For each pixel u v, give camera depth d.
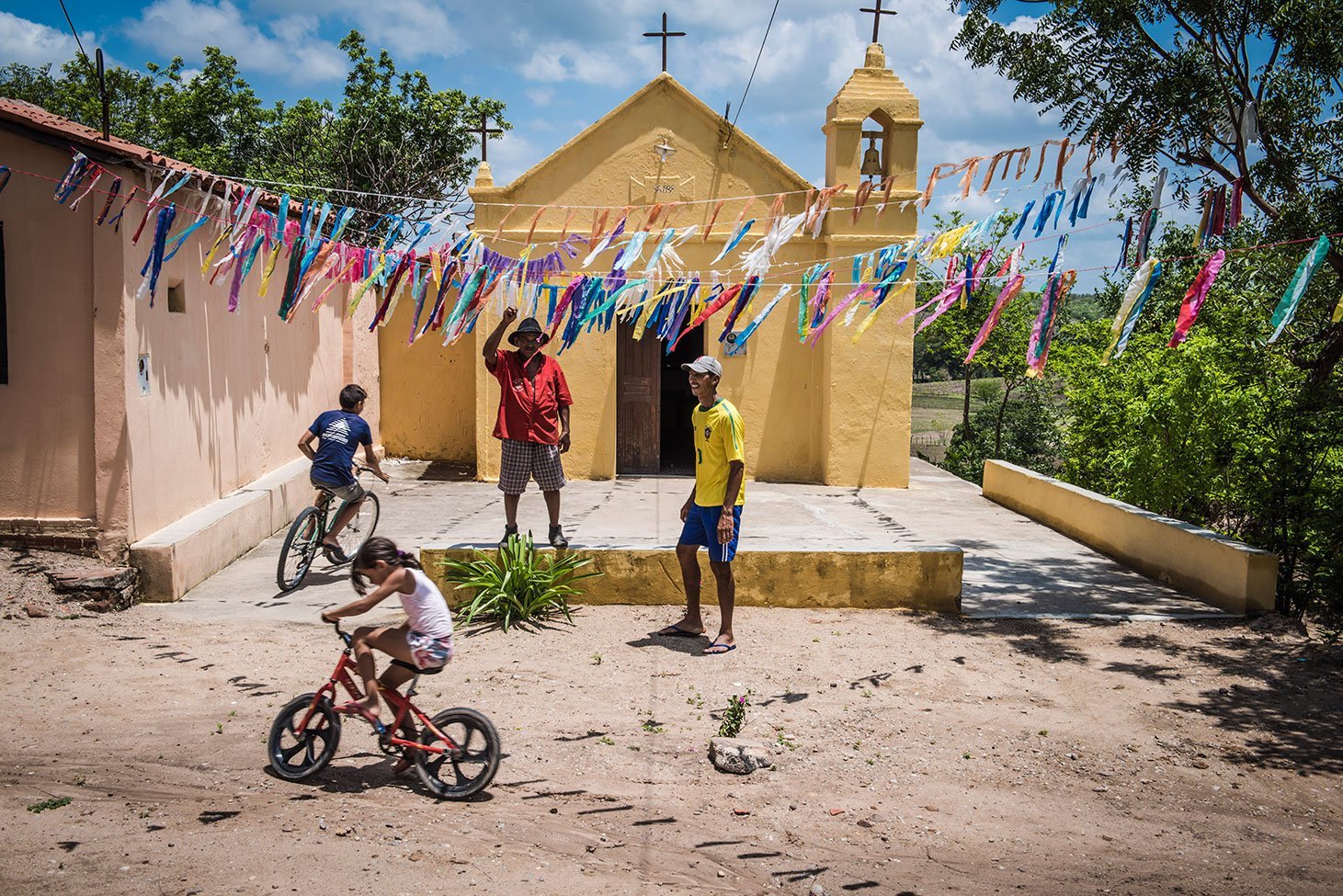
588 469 14.59
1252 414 10.47
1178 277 10.94
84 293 7.84
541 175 14.09
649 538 10.09
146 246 8.23
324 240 6.53
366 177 21.19
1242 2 8.11
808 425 14.77
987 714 6.12
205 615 7.71
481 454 14.48
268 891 3.87
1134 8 8.35
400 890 3.92
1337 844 4.69
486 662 6.68
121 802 4.61
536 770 5.10
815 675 6.64
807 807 4.86
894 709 6.15
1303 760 5.60
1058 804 5.02
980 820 4.81
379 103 21.27
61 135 7.48
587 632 7.38
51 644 6.82
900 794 5.05
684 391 19.58
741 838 4.51
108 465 7.92
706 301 7.07
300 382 12.65
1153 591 9.11
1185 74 8.09
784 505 12.25
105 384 7.88
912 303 14.24
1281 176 7.91
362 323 15.03
